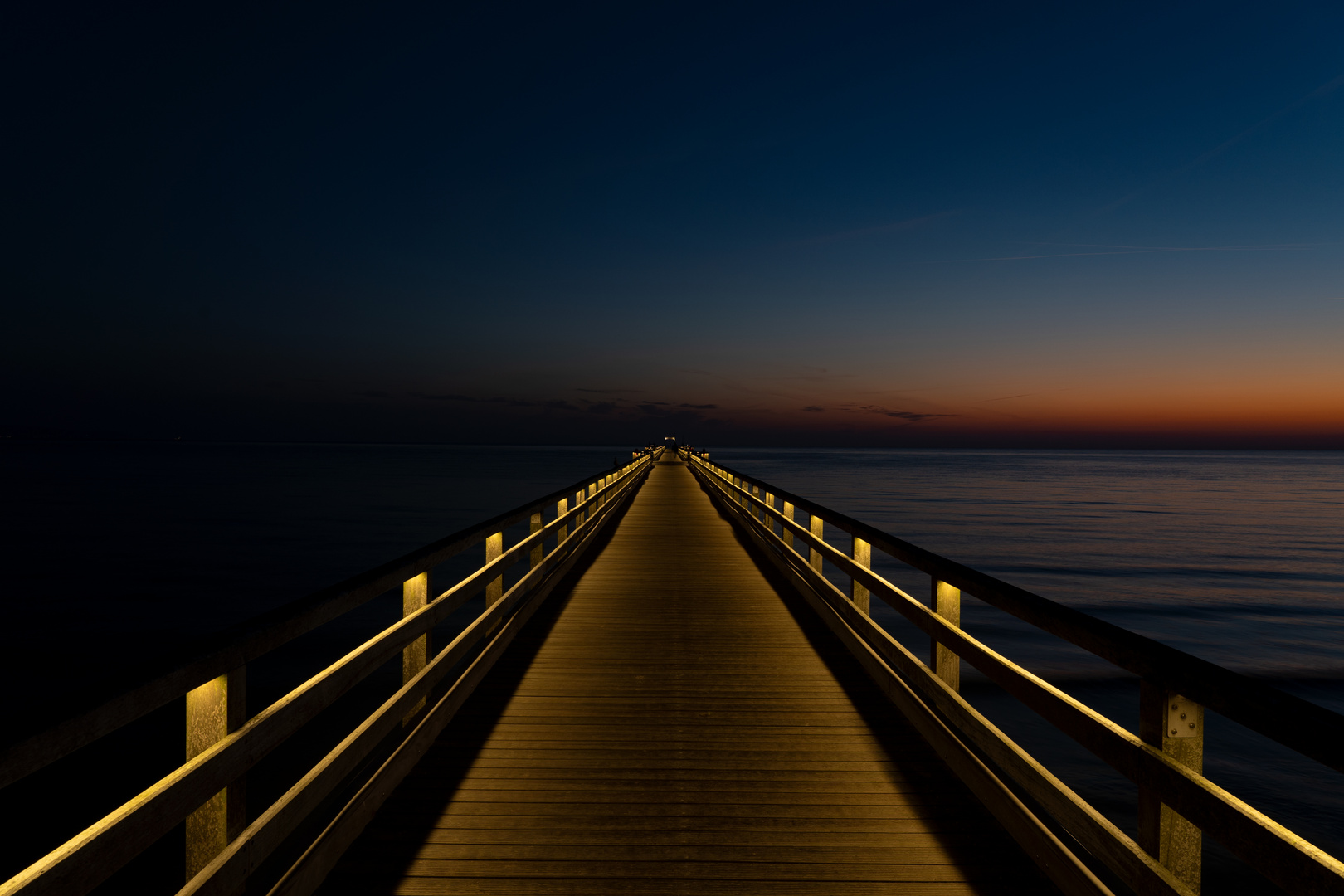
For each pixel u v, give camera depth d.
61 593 18.52
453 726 3.79
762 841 2.67
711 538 11.71
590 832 2.72
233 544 28.12
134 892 4.46
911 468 131.00
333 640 13.11
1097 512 48.56
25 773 1.15
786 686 4.47
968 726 2.90
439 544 3.46
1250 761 8.50
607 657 5.09
